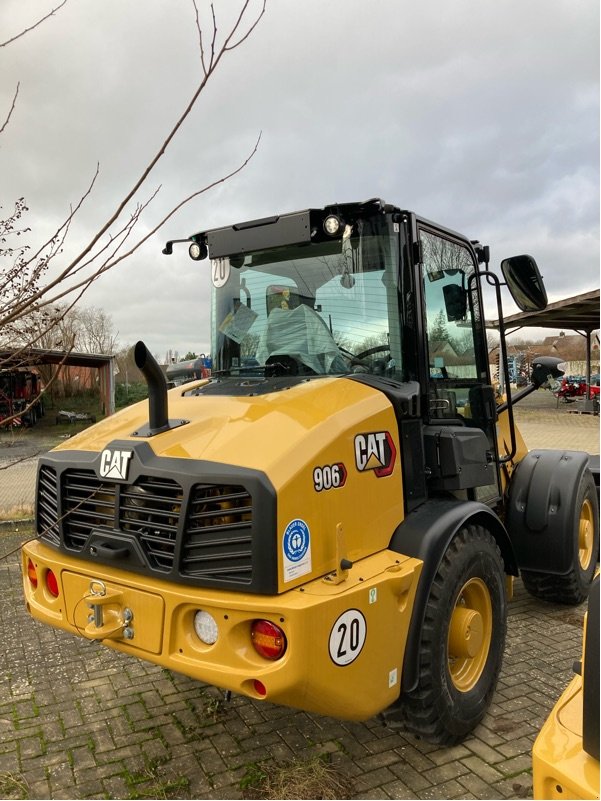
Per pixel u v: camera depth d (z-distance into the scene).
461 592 3.05
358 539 2.66
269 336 3.51
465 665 3.14
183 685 3.62
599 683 1.69
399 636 2.68
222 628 2.36
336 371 3.29
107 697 3.50
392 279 3.16
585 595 4.65
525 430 15.80
